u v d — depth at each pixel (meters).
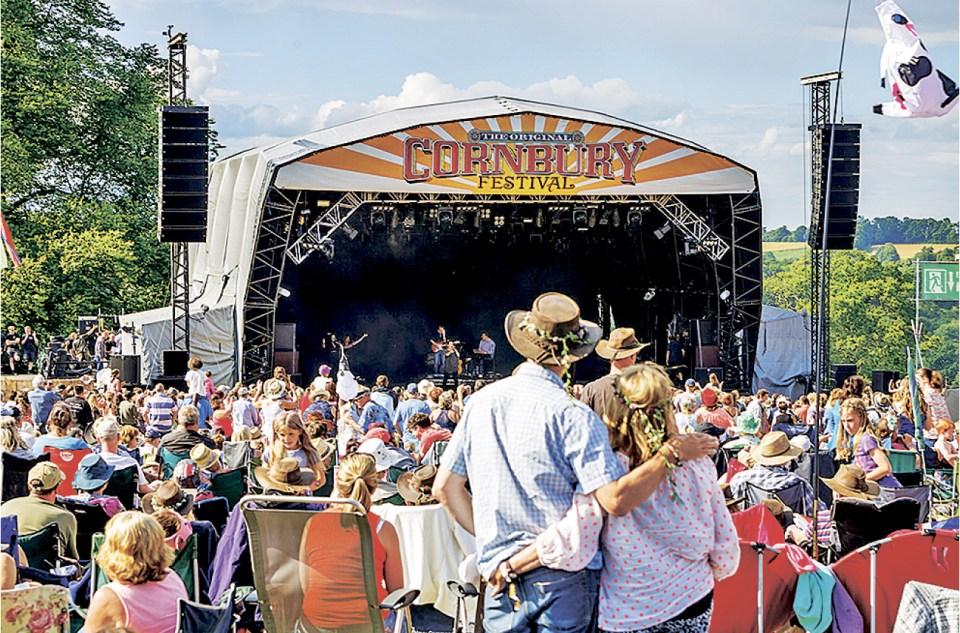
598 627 4.25
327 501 5.41
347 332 33.25
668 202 27.80
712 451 4.17
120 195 40.88
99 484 8.34
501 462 4.18
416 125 25.80
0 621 5.02
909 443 12.15
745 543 6.02
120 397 17.62
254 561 5.52
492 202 27.06
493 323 34.06
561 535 4.05
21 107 36.75
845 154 23.31
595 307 33.50
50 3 38.25
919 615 5.28
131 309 39.94
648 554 4.20
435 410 13.83
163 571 5.50
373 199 26.73
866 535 7.46
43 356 32.31
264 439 12.33
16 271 36.44
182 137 23.66
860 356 63.56
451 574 7.87
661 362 32.28
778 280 70.38
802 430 13.32
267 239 26.91
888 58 7.20
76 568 7.05
